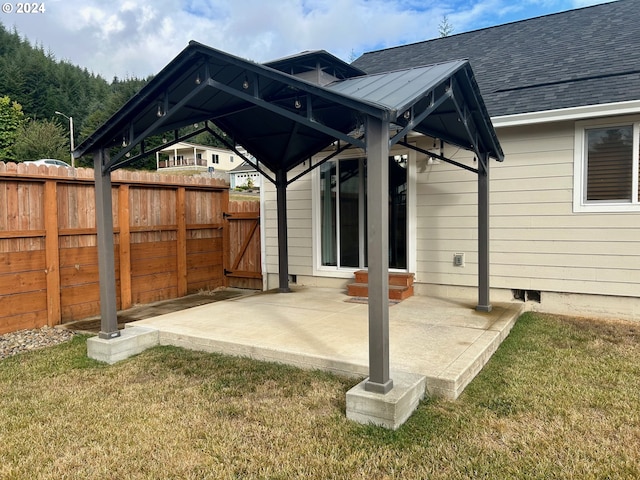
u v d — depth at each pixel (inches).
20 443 118.6
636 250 224.7
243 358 175.5
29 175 232.2
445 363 148.6
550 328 212.4
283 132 255.6
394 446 111.4
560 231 240.4
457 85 170.2
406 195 281.9
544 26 339.9
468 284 264.8
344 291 294.0
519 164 247.6
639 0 324.5
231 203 367.2
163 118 167.9
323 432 119.2
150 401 141.8
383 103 125.6
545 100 237.9
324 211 314.8
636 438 113.3
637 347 183.9
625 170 225.6
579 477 97.7
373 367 125.7
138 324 209.8
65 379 163.2
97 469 106.0
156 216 306.0
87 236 264.2
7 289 226.4
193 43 150.1
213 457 109.4
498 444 111.3
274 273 339.0
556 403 132.4
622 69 240.7
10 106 1448.1
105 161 185.9
